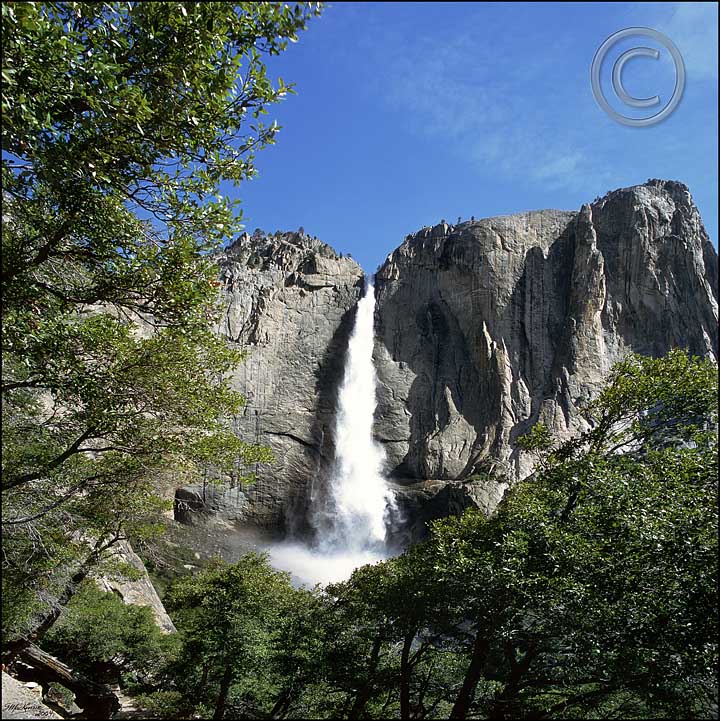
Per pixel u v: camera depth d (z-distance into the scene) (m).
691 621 10.74
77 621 29.06
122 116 10.02
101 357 13.62
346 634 20.25
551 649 12.37
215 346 15.20
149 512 20.78
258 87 11.02
